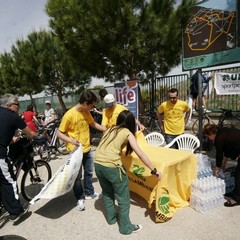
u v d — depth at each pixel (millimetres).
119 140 3152
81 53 8406
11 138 3604
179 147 5008
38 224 3686
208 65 5602
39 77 16734
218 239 3047
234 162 5277
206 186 3619
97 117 8305
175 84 9312
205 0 5504
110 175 3119
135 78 8812
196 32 5723
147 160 3178
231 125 6832
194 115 8977
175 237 3127
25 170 4500
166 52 8234
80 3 7684
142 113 9664
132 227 3279
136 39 7391
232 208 3707
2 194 3594
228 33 5168
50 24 8805
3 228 3639
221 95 8172
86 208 4020
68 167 3598
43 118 11438
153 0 7688
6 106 3736
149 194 3797
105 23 7348
